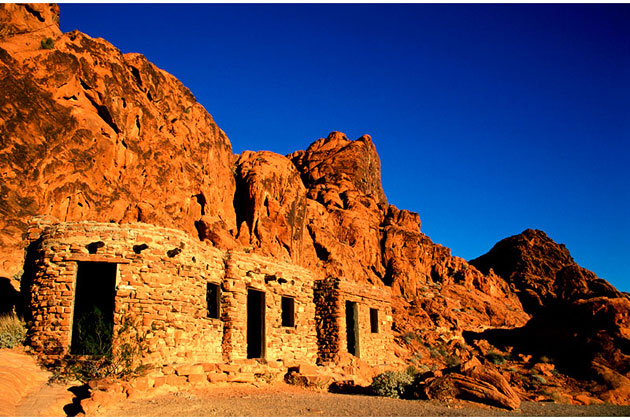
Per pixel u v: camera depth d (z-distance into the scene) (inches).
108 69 1037.2
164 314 597.0
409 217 2583.7
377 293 1114.7
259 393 627.2
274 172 1606.8
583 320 1371.8
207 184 1274.6
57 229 598.9
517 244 3088.1
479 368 695.7
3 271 704.4
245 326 756.0
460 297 2185.0
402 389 696.4
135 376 537.3
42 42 924.0
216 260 730.2
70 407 451.2
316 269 1664.6
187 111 1317.7
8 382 440.8
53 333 559.5
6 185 782.5
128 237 598.9
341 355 912.9
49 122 882.1
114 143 1009.5
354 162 2689.5
